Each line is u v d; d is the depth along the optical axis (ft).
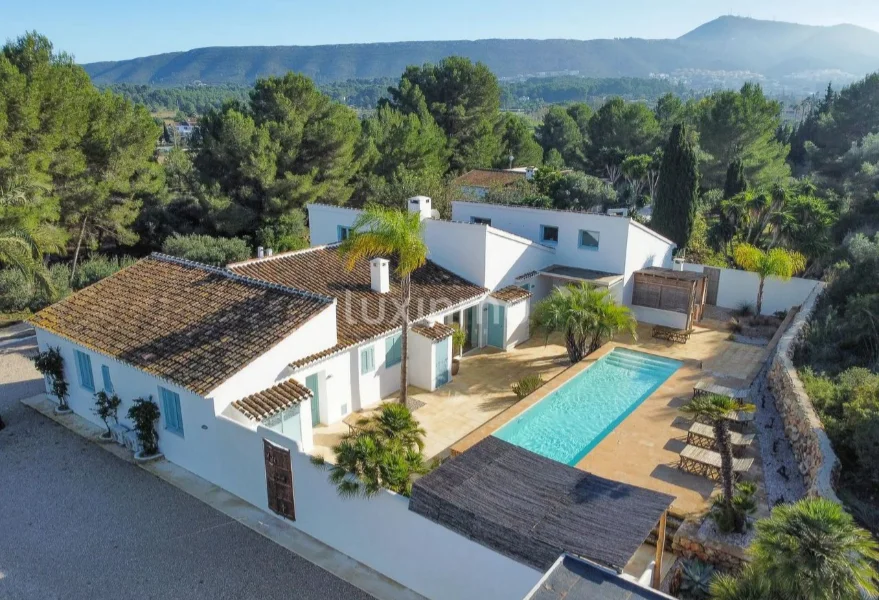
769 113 183.32
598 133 241.55
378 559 43.04
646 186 180.65
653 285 97.04
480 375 78.69
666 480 52.54
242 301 64.69
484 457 42.70
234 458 51.62
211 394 51.78
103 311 68.64
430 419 66.59
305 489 46.70
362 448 43.01
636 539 33.60
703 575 39.75
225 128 144.46
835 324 77.05
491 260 86.07
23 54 111.04
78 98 116.26
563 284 96.02
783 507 32.14
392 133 179.42
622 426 62.95
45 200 100.89
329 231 104.27
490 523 35.88
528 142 247.91
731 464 43.04
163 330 62.34
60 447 61.05
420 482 39.70
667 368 80.74
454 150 226.99
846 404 51.60
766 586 29.84
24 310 107.24
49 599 41.09
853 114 206.39
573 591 30.09
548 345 89.81
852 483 46.34
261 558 45.03
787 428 59.31
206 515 50.14
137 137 127.75
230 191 149.89
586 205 160.04
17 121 102.42
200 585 42.34
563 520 35.78
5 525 48.88
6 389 75.41
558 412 68.23
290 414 55.83
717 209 152.76
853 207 127.75
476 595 37.42
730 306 108.17
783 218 112.47
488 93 239.71
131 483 54.70
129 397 60.39
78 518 49.73
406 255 61.11
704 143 183.73
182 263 75.66
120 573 43.55
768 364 77.77
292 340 58.18
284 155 148.97
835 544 29.48
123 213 129.29
